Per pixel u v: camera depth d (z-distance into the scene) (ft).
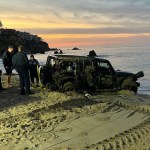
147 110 38.75
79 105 40.27
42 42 623.77
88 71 51.47
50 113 36.81
